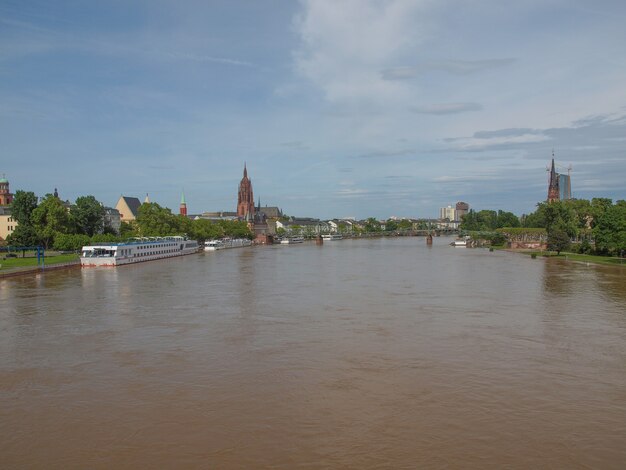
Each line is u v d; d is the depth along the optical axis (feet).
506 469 89.51
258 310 226.79
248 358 152.46
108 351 160.86
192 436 102.27
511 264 467.93
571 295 267.59
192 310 226.99
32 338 176.96
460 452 95.20
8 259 465.88
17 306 238.48
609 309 227.20
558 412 112.47
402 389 126.31
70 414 113.09
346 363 147.13
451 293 275.59
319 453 95.25
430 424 106.63
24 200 559.38
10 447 98.63
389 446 97.55
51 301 252.62
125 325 196.85
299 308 231.30
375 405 116.47
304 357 153.17
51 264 419.13
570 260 504.43
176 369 142.82
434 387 127.54
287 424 107.04
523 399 119.85
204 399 120.88
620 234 447.01
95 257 451.12
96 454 95.61
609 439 100.17
